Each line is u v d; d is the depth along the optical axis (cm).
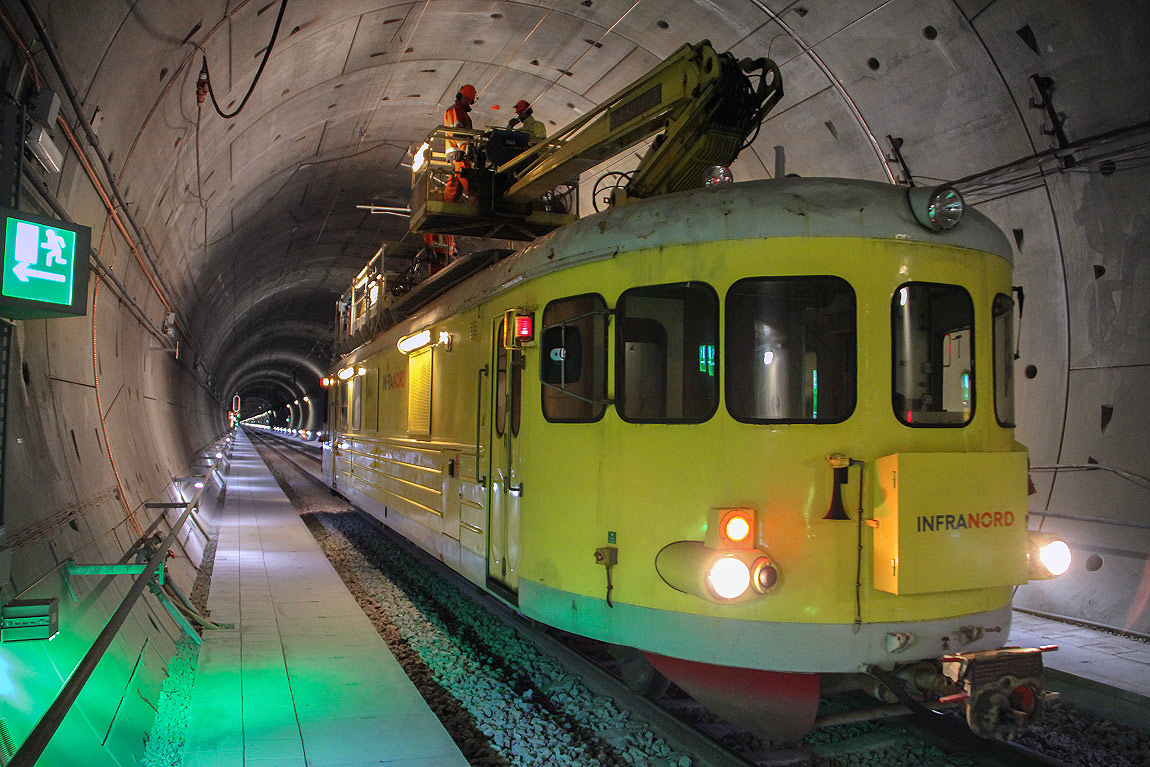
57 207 525
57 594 423
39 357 524
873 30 843
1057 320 847
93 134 588
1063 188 803
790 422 445
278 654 645
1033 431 880
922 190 462
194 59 722
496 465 649
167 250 1155
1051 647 449
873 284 449
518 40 1082
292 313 3822
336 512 1772
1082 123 758
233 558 1102
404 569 1100
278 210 1709
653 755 475
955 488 429
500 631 768
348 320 1864
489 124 1395
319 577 980
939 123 877
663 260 484
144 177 838
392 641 734
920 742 496
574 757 473
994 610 455
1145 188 732
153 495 912
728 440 453
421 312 971
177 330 1572
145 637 554
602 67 1111
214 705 525
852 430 440
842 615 429
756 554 427
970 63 803
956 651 439
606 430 502
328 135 1336
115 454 756
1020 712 427
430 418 890
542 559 549
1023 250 874
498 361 655
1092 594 789
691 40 988
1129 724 551
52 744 318
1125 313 774
